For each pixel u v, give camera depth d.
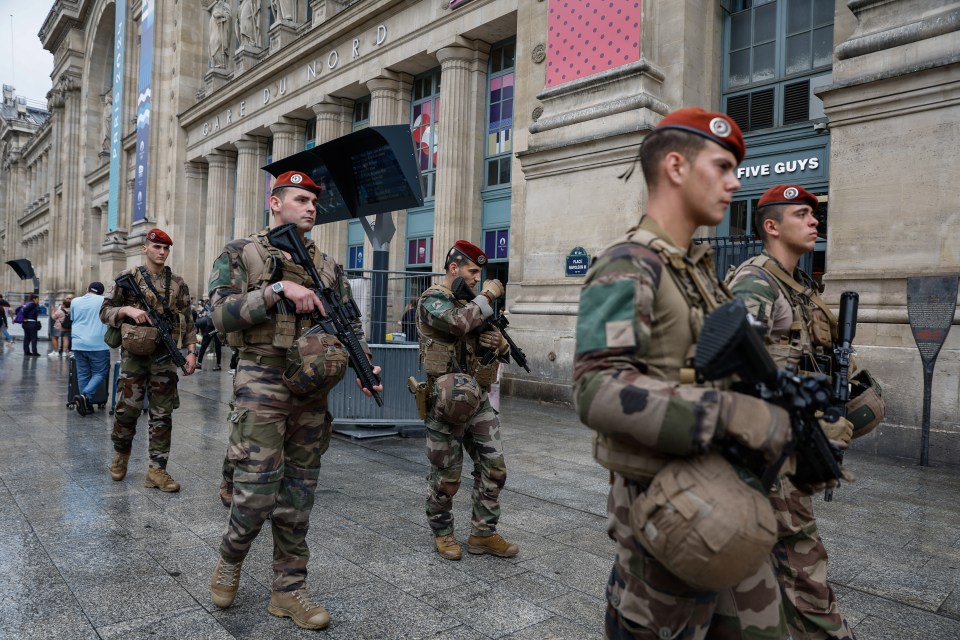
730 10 9.93
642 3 9.59
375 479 5.49
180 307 5.20
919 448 6.46
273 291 2.83
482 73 13.99
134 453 6.29
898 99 6.82
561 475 5.68
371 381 3.14
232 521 2.90
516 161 12.02
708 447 1.41
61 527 4.11
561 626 2.92
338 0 18.23
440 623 2.93
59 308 19.69
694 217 1.67
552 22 10.84
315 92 18.27
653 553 1.47
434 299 3.65
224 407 9.30
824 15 8.84
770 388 1.56
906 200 6.78
